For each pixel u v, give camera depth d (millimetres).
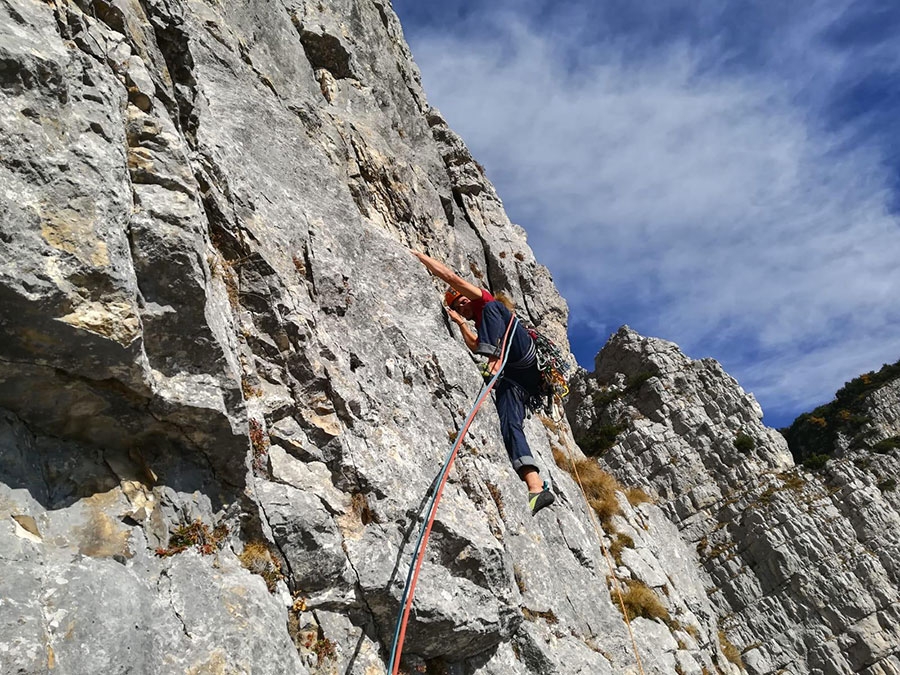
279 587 6062
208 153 7801
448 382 9930
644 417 36281
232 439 5793
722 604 30109
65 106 4875
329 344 7879
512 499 9906
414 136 18547
